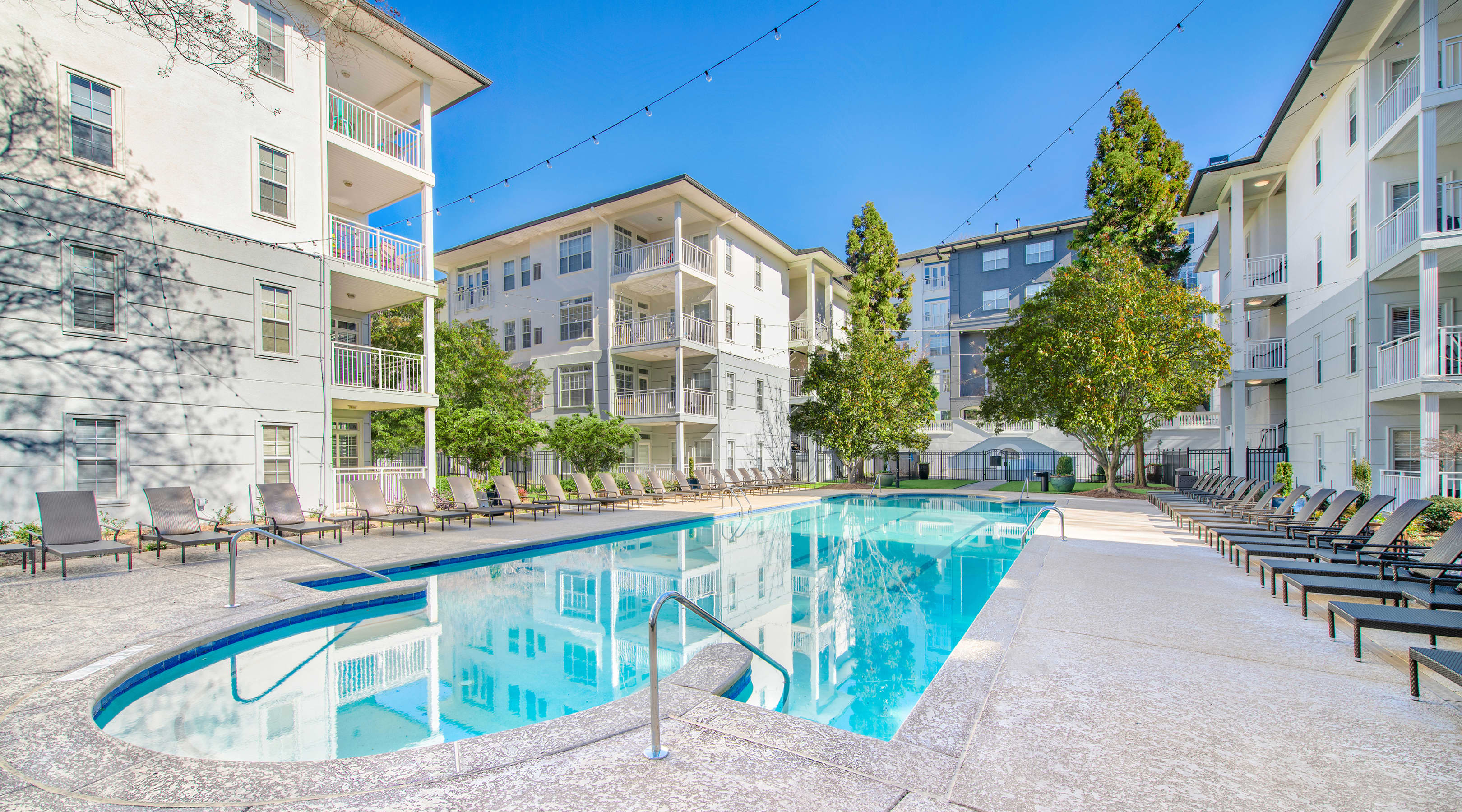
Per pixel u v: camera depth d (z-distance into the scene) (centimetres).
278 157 1213
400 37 1346
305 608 586
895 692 466
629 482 1691
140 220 1007
